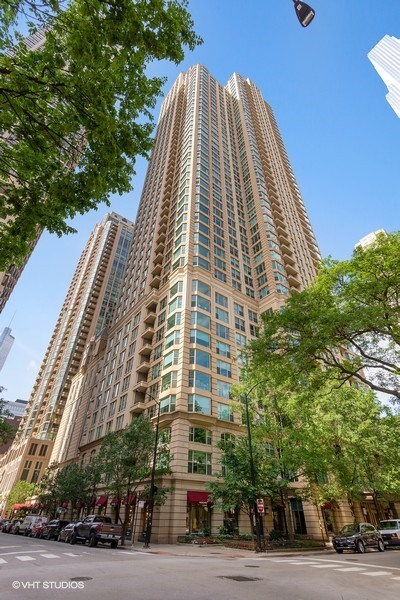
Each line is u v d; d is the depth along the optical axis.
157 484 28.89
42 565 10.66
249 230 59.16
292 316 14.76
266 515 32.38
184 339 36.16
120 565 11.34
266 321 16.16
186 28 7.83
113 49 7.52
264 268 51.81
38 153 7.84
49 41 7.07
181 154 64.56
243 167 70.12
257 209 59.47
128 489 27.58
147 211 66.31
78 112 7.51
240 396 28.59
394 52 143.50
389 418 26.45
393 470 28.39
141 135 8.82
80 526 22.27
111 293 109.75
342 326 13.86
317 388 16.52
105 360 55.53
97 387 54.91
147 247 56.78
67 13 6.68
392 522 24.28
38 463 78.94
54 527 28.08
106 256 117.50
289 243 58.78
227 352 39.19
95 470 35.94
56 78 7.11
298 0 8.06
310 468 23.69
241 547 21.44
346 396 27.41
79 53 6.92
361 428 26.34
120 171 8.70
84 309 104.06
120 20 6.95
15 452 92.00
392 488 29.25
